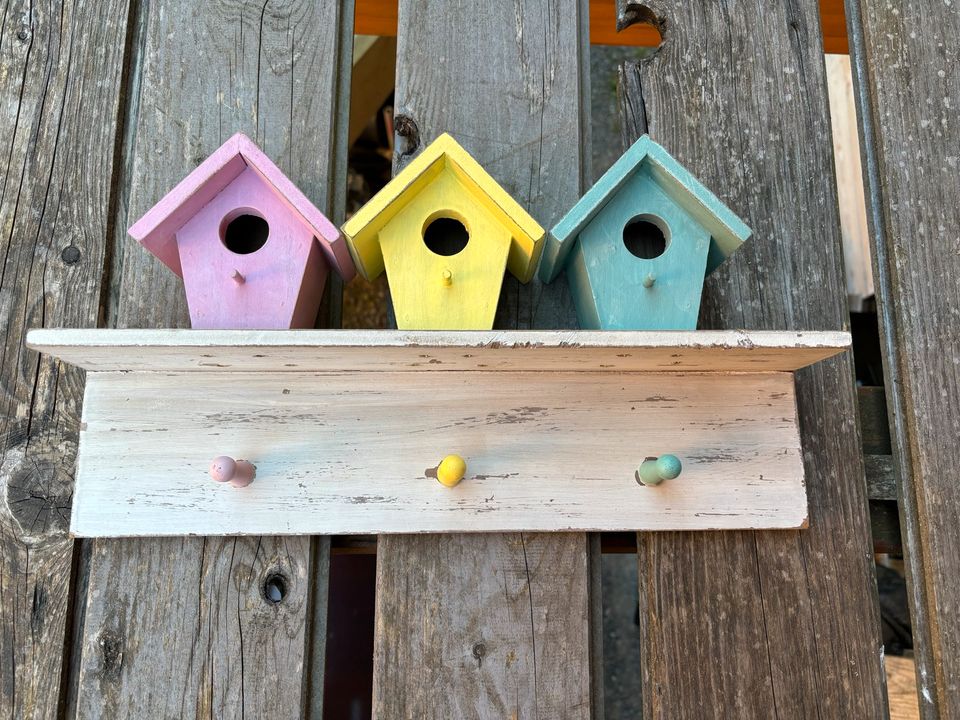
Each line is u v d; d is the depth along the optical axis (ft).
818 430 1.33
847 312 1.39
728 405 1.28
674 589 1.26
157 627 1.22
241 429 1.24
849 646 1.26
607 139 3.07
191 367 1.22
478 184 1.15
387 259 1.18
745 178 1.44
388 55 2.36
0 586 1.23
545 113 1.44
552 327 1.36
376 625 1.23
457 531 1.23
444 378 1.26
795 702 1.24
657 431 1.27
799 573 1.28
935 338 1.37
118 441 1.23
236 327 1.15
